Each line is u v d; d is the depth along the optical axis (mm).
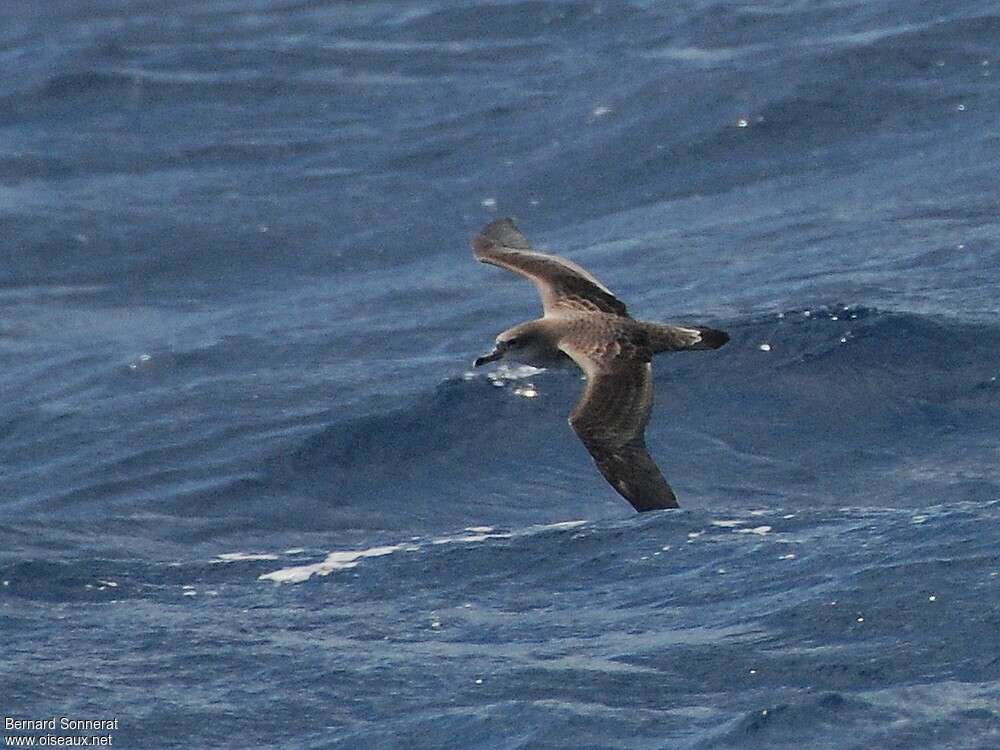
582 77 37938
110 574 17734
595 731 12602
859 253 25453
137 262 31719
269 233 32281
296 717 13484
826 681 13062
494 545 17219
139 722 13594
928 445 19469
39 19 52094
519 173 33312
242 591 16953
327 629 15398
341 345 25438
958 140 30422
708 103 34000
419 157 35219
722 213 29188
